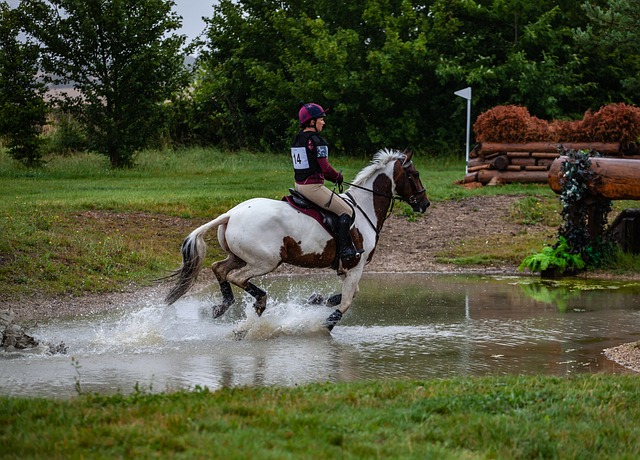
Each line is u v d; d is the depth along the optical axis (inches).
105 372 315.9
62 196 804.6
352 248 404.8
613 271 615.8
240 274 399.2
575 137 937.5
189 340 386.6
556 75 1306.6
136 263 582.2
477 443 206.4
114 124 1187.3
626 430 218.1
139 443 195.2
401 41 1348.4
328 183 938.7
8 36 1160.8
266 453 186.9
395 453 193.9
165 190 885.2
